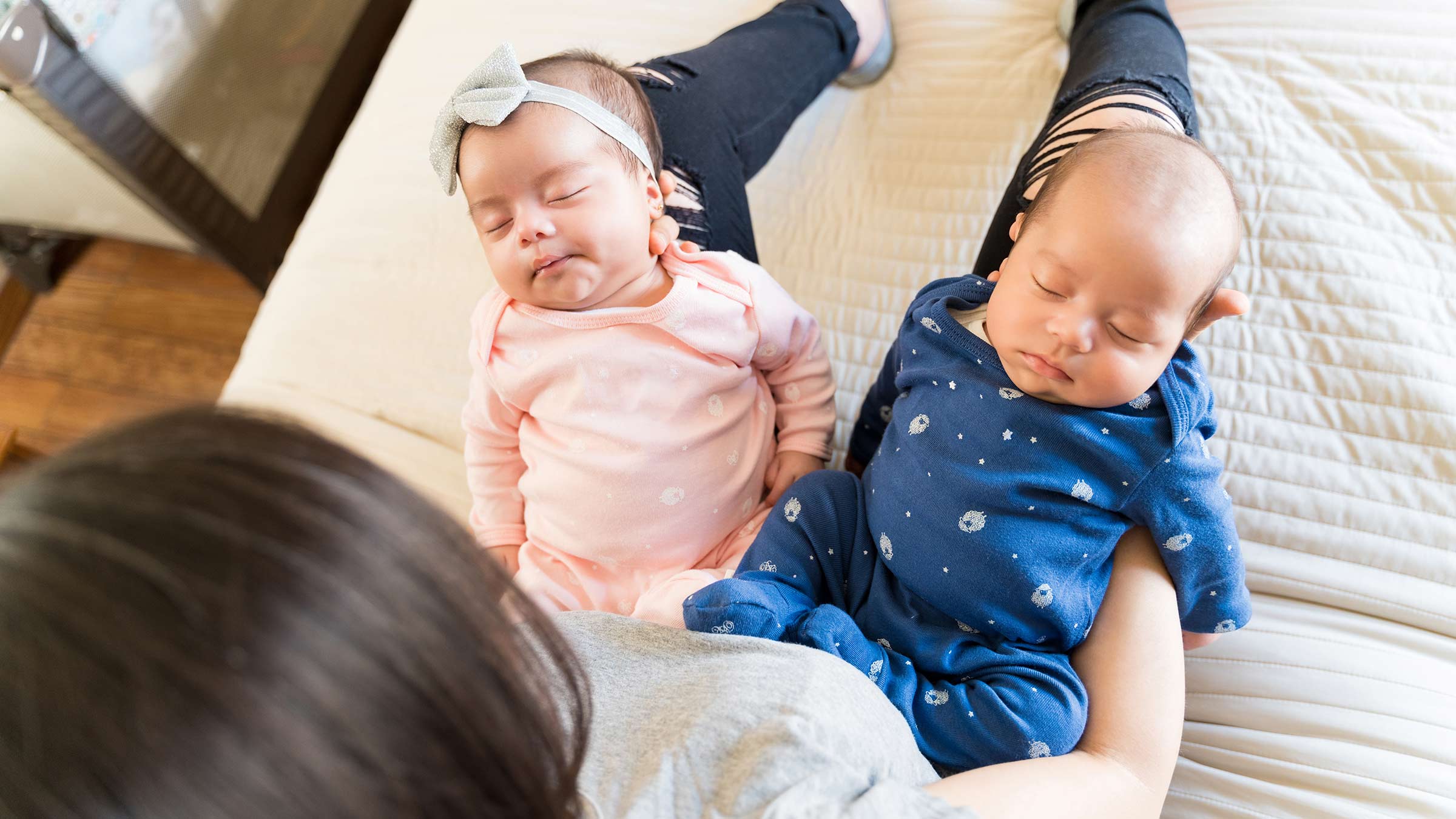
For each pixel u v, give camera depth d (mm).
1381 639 840
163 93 1428
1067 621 751
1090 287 678
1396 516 870
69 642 286
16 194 1639
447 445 1152
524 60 1312
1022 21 1201
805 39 1136
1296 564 881
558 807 403
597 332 900
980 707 737
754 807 496
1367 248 958
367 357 1208
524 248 824
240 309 1861
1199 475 726
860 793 514
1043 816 604
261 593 294
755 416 987
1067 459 746
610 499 908
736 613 725
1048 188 729
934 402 812
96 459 327
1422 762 769
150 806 287
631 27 1300
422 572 339
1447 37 1026
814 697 553
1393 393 903
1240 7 1106
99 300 1924
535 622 424
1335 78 1044
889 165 1193
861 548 859
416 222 1262
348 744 299
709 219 1007
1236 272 987
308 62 1703
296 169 1753
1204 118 1059
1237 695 849
